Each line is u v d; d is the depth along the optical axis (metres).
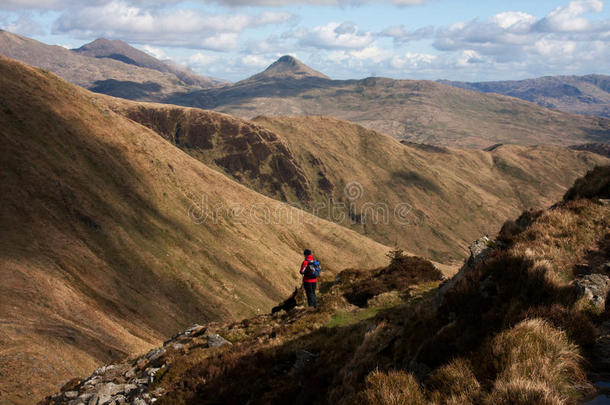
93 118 127.62
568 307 5.27
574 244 7.68
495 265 6.80
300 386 8.27
